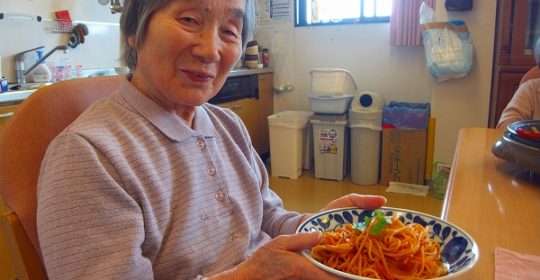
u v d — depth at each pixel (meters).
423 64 3.47
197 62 0.75
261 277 0.59
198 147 0.80
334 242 0.61
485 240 0.66
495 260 0.60
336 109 3.35
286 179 3.56
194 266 0.73
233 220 0.83
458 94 3.07
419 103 3.49
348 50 3.74
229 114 0.97
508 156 0.99
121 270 0.60
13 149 0.70
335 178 3.51
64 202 0.59
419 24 3.24
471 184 0.93
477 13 2.89
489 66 2.94
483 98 3.01
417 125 3.16
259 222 0.91
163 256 0.71
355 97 3.42
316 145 3.50
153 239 0.68
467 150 1.22
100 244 0.60
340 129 3.39
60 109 0.77
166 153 0.74
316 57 3.89
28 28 2.56
